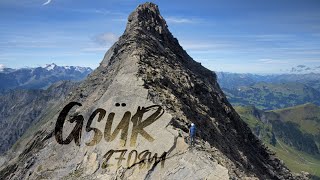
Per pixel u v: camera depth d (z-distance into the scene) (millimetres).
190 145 34500
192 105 54781
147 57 58594
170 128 36844
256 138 89375
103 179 36188
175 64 69125
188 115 44906
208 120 54719
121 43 77812
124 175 35469
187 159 33094
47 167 44281
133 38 68625
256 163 69938
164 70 57500
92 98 59906
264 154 87062
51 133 55812
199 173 31375
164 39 88625
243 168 46344
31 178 45219
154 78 48938
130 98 42625
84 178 38031
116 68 62500
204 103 65375
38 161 48125
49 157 46125
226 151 48312
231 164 35531
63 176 40781
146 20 88750
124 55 63938
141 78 45875
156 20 94125
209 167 31484
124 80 46438
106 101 44375
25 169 49562
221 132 56719
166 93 46438
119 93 44219
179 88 54719
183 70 68938
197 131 41375
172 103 44062
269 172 72812
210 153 34875
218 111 72625
